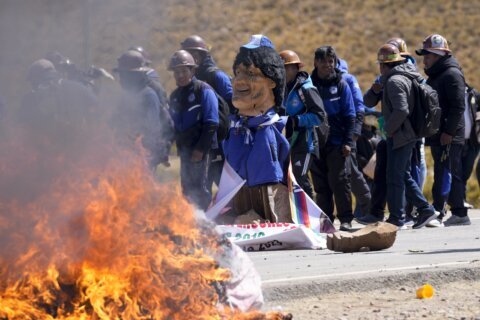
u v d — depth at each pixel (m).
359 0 154.12
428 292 15.39
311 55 136.12
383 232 21.45
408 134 27.06
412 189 28.08
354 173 30.42
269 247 22.31
